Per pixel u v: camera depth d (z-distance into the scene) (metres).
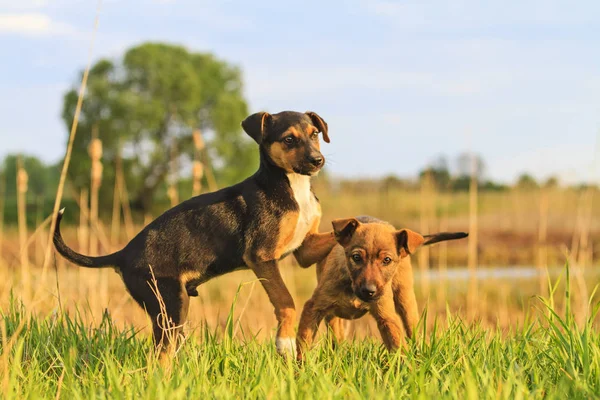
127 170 36.53
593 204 22.36
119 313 7.68
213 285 13.41
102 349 5.12
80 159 35.75
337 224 5.29
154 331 5.40
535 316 5.64
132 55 38.72
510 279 14.62
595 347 4.37
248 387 4.04
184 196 38.25
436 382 4.08
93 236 9.36
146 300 5.51
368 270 5.08
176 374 4.19
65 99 38.03
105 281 9.28
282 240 5.62
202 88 40.50
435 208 24.97
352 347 5.21
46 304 7.41
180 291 5.50
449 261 19.44
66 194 38.97
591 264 15.83
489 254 19.61
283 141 5.67
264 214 5.62
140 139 37.50
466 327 5.54
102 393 3.97
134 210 37.38
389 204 25.66
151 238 5.61
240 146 40.62
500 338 5.16
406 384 4.09
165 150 37.50
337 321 5.96
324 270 5.51
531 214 22.70
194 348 4.77
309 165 5.57
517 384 3.99
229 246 5.64
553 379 4.37
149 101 37.56
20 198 8.66
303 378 4.22
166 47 41.22
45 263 5.68
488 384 3.98
